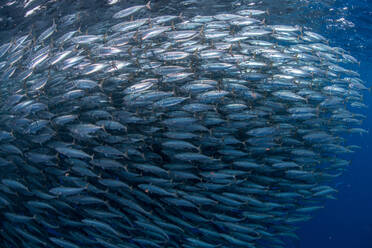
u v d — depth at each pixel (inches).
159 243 231.9
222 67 231.1
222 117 249.8
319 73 288.0
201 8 374.6
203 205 251.6
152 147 251.0
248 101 271.7
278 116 273.3
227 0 365.7
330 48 299.0
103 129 214.1
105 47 217.0
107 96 233.0
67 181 227.0
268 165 264.4
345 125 316.2
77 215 231.6
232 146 270.1
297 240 303.1
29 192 220.2
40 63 215.0
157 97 219.5
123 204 227.8
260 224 262.8
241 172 233.9
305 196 276.8
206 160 221.3
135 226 232.1
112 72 250.4
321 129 305.4
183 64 260.4
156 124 249.9
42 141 215.3
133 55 245.9
